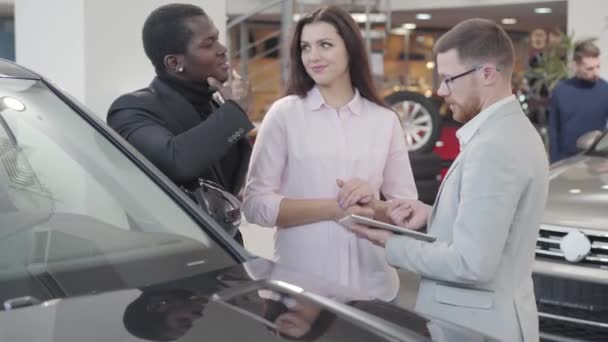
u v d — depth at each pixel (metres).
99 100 4.24
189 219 2.11
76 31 4.18
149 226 2.05
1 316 1.60
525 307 2.17
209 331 1.60
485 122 2.12
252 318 1.67
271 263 2.02
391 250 2.22
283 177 2.84
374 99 2.83
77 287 1.78
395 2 15.33
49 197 2.03
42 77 2.37
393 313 1.82
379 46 12.04
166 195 2.16
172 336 1.57
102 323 1.60
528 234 2.14
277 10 14.24
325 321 1.71
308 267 2.73
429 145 9.55
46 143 2.13
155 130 2.50
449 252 2.07
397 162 2.88
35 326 1.56
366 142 2.77
